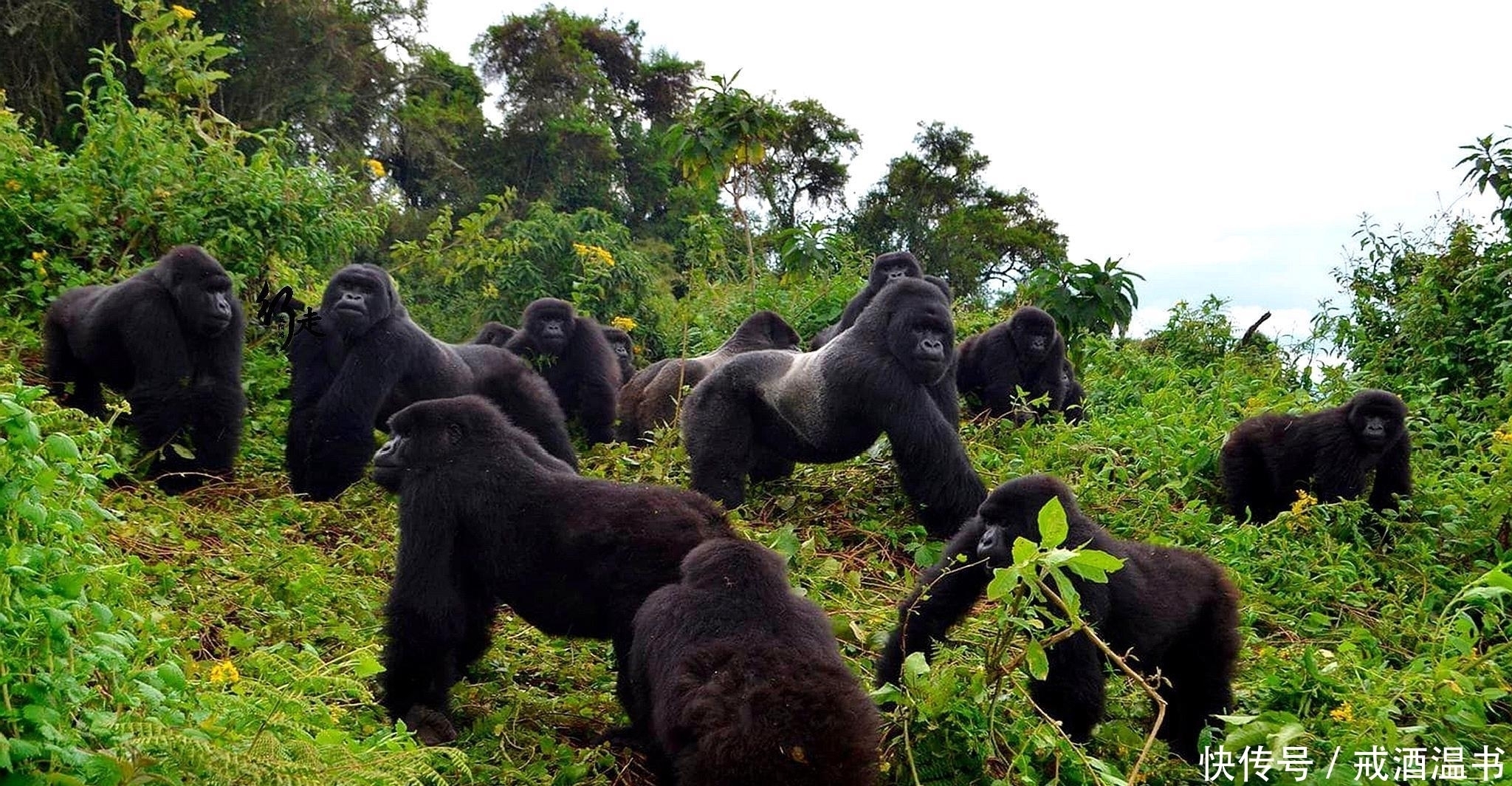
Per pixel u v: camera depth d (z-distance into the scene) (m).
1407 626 7.33
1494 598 7.12
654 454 9.67
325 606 6.46
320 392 9.11
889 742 5.17
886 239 32.31
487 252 17.48
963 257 31.53
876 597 7.38
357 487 8.72
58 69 24.09
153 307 8.50
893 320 8.59
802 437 9.01
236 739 4.04
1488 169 13.56
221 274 8.73
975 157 34.00
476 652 5.93
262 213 11.45
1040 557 4.66
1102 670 5.58
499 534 5.43
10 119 12.01
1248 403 11.52
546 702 5.73
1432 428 10.83
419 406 5.66
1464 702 5.77
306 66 27.56
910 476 8.54
